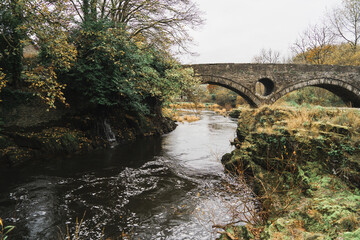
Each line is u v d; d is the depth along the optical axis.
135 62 9.95
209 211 4.51
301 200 3.69
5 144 7.63
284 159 5.15
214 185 5.96
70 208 4.69
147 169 7.38
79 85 9.20
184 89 13.67
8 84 8.58
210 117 25.42
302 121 5.59
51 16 6.80
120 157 8.84
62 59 7.20
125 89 9.53
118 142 11.30
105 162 8.11
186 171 7.18
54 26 6.88
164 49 12.24
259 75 18.84
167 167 7.61
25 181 6.12
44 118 8.89
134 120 12.84
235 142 10.78
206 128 16.84
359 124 4.39
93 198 5.18
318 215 2.92
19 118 8.31
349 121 4.68
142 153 9.55
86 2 9.73
